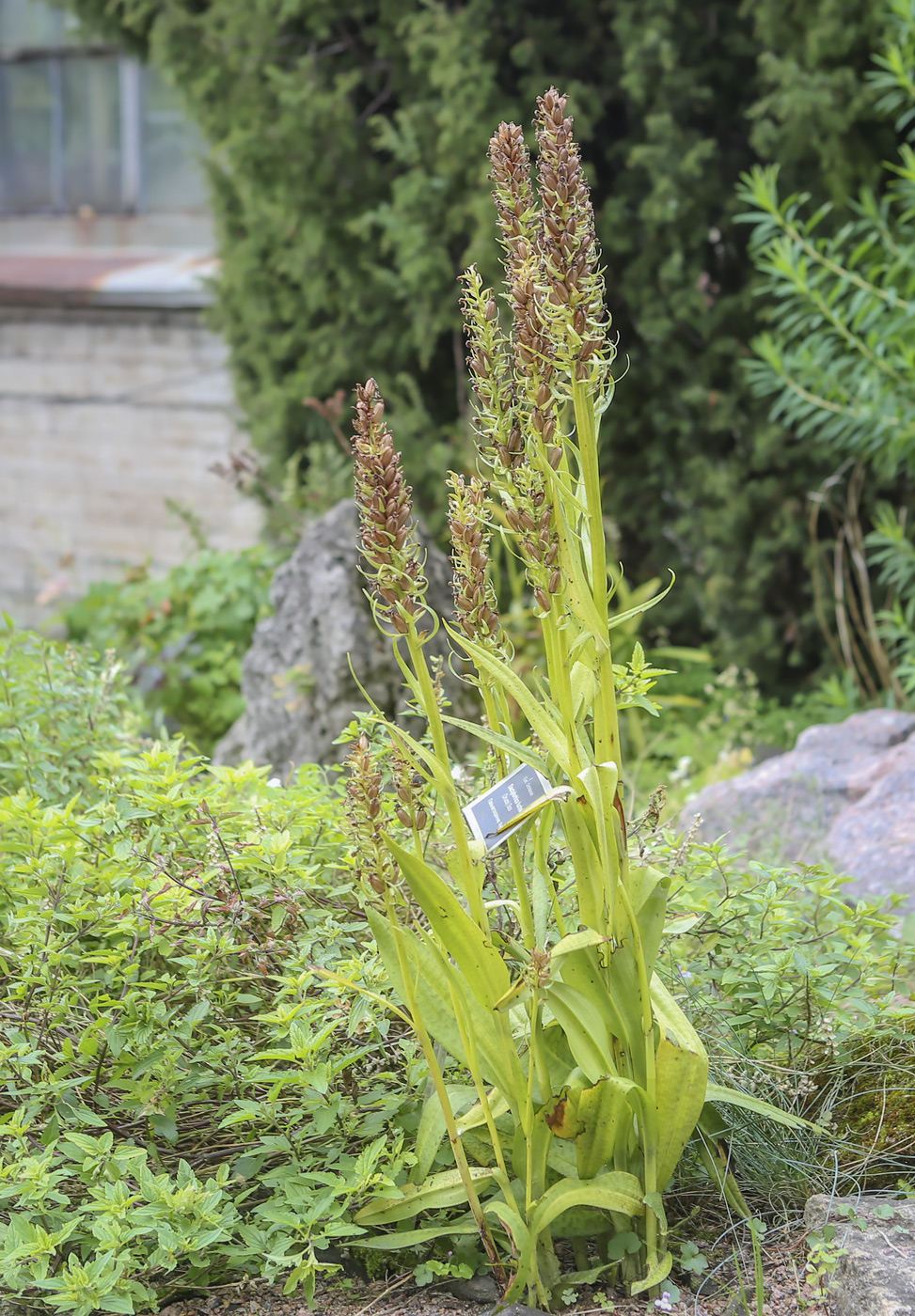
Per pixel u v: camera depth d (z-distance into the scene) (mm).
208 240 9797
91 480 9844
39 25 10141
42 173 10391
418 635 1645
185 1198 1726
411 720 4555
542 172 1583
